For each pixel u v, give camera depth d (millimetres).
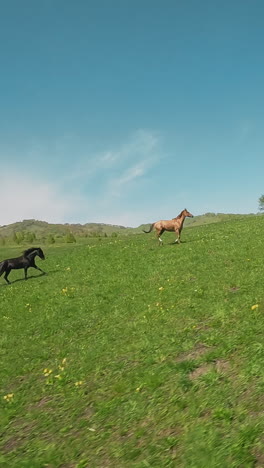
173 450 7973
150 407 9711
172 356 12133
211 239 34219
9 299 25891
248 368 9789
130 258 31703
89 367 13133
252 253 23875
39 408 11469
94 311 19406
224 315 13930
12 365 15180
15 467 8852
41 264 41781
